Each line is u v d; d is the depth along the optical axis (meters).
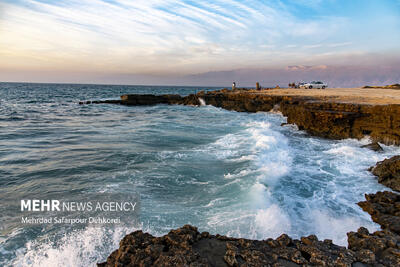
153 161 9.40
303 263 3.62
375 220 5.54
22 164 9.29
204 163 9.13
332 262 3.60
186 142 12.79
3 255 4.31
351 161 9.91
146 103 40.97
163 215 5.48
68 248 4.50
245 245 4.01
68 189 7.01
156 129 17.03
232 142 12.55
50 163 9.34
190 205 5.95
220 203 6.01
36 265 4.15
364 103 15.86
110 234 4.87
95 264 4.14
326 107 16.06
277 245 4.05
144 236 4.22
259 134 14.04
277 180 7.56
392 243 4.01
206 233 4.34
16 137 14.51
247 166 8.59
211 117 24.70
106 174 8.10
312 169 8.87
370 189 7.30
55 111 30.80
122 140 13.36
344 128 14.38
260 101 28.55
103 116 26.08
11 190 7.00
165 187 7.00
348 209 6.06
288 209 5.86
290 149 11.70
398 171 7.60
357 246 4.18
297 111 17.45
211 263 3.60
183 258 3.55
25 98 53.59
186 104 39.53
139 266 3.51
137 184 7.23
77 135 15.02
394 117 12.08
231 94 37.19
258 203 5.88
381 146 12.17
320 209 5.98
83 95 72.50
